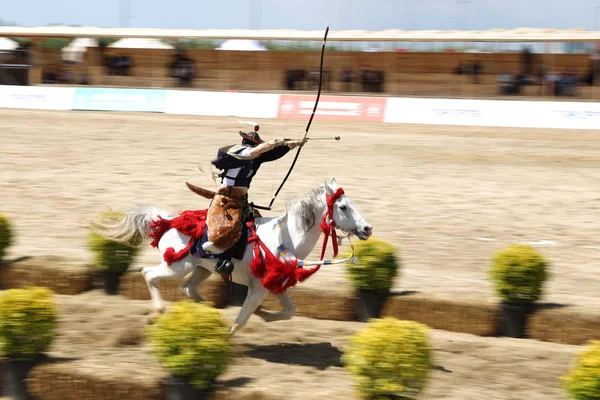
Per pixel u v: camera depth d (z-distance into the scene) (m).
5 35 38.72
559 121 28.38
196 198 16.78
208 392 7.57
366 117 30.38
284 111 30.97
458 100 29.83
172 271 8.81
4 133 24.81
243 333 9.59
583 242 13.98
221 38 38.28
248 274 8.59
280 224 8.57
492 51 36.22
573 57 35.19
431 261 12.60
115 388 7.65
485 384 8.19
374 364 6.96
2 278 11.15
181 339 7.34
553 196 17.48
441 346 9.16
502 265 9.66
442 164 20.95
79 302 10.38
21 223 14.52
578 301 10.18
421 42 37.00
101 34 38.44
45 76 39.78
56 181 18.25
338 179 18.95
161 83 39.78
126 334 9.16
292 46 39.25
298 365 8.54
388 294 10.22
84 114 30.66
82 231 13.98
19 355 7.91
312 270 8.41
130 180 18.47
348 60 38.53
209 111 31.66
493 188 18.22
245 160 8.46
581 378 6.89
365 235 8.36
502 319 9.72
